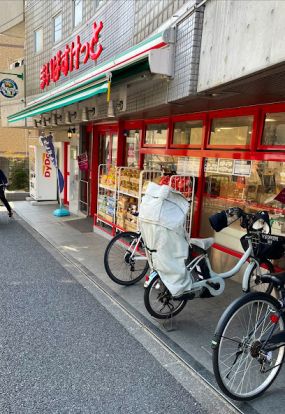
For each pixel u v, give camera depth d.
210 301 4.32
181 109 5.07
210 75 3.45
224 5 3.18
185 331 3.59
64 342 3.31
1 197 8.92
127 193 6.05
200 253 3.59
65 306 4.09
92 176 9.29
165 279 3.37
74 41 8.45
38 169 11.20
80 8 8.16
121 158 8.04
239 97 3.90
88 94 4.89
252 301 2.52
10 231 7.79
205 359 3.10
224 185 5.11
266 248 3.38
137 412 2.47
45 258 5.92
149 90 4.91
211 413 2.48
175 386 2.76
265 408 2.54
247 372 2.84
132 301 4.27
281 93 3.61
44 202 11.39
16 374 2.82
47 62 10.30
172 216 3.26
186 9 3.86
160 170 5.99
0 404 2.49
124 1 6.05
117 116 6.49
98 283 4.82
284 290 2.81
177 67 4.08
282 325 2.68
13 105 12.71
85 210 9.79
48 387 2.69
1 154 21.75
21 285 4.69
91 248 6.53
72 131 9.79
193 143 5.69
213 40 3.39
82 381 2.77
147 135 7.03
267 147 4.36
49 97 7.30
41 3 10.44
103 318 3.83
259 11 2.68
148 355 3.16
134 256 4.61
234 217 3.80
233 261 4.94
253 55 2.76
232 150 4.89
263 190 4.52
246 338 2.59
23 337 3.38
